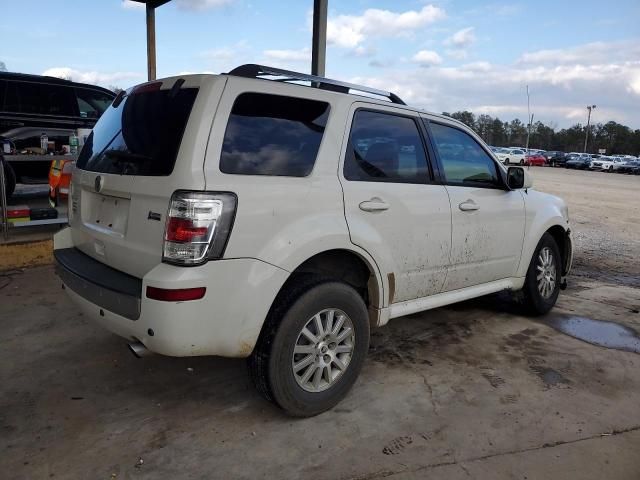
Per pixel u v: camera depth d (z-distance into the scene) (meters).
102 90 9.68
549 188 22.09
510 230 4.50
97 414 3.10
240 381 3.55
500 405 3.37
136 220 2.82
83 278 3.02
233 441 2.87
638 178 36.88
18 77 8.62
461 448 2.88
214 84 2.76
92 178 3.21
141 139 2.96
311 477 2.60
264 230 2.78
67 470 2.59
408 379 3.68
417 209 3.62
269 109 2.95
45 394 3.30
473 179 4.25
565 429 3.11
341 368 3.22
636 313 5.31
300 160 3.03
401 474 2.64
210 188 2.61
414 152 3.75
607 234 10.37
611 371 3.93
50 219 6.41
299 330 2.95
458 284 4.13
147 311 2.60
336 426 3.05
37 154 6.68
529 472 2.70
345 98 3.33
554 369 3.93
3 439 2.82
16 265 5.97
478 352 4.20
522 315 5.14
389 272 3.46
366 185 3.31
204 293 2.60
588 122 87.38
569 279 6.71
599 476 2.69
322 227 3.01
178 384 3.49
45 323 4.44
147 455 2.73
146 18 9.51
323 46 6.65
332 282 3.08
